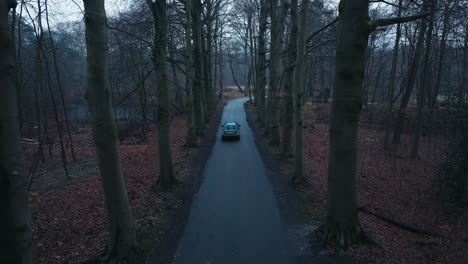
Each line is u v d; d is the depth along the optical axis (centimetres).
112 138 607
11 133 253
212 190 1150
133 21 1830
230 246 748
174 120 3144
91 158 1811
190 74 1856
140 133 2530
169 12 1995
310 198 1037
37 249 715
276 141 1939
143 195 1071
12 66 254
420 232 852
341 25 648
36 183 1319
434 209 1071
